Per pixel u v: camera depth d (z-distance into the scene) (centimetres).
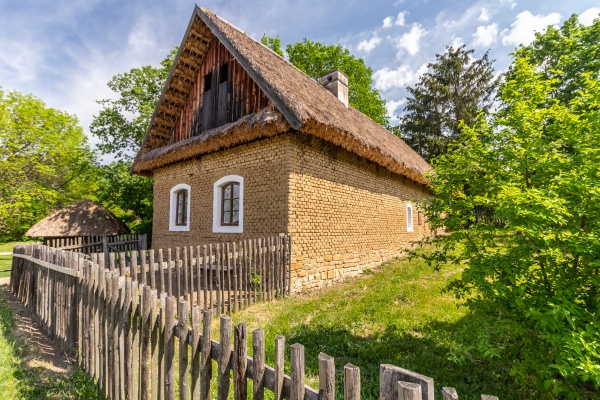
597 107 292
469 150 343
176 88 1002
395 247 1138
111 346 273
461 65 2884
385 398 120
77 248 1024
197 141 827
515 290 254
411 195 1321
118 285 273
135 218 1947
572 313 230
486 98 2778
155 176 1112
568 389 233
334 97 1228
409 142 3127
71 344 356
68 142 1820
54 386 294
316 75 2353
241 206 765
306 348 372
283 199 675
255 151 746
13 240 2005
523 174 311
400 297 569
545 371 241
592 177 258
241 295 529
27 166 1636
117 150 2034
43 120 1664
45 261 461
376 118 2630
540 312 244
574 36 1284
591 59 1209
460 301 533
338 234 814
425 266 890
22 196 1486
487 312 292
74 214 1273
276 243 618
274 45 2352
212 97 934
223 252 506
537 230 238
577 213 257
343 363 339
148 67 1997
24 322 488
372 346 370
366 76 2531
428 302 534
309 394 141
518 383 293
